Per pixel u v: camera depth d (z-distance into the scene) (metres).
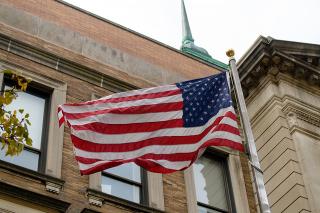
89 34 20.02
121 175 17.14
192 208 17.34
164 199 17.06
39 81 17.45
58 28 19.33
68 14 20.03
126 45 20.75
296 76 21.56
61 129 16.61
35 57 17.86
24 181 14.77
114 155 12.98
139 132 13.37
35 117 16.92
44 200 14.52
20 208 14.20
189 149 13.17
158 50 21.56
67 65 18.38
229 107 13.41
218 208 18.44
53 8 19.78
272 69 21.23
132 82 19.75
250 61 21.38
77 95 17.91
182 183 17.88
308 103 21.12
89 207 15.34
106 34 20.50
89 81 18.55
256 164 12.45
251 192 19.03
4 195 14.11
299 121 20.28
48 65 17.98
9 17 18.39
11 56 17.36
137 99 13.84
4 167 14.57
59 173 15.62
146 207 16.17
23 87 11.96
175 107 13.73
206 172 19.14
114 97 13.89
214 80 14.12
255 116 21.25
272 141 20.06
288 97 20.70
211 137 13.06
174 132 13.38
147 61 20.84
